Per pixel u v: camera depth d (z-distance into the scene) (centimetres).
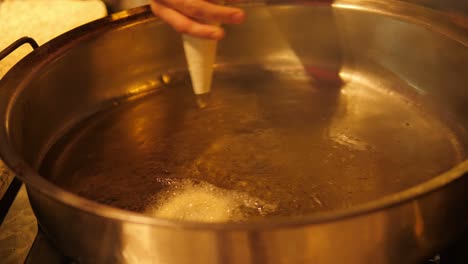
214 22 59
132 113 69
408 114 67
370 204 42
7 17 83
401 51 69
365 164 59
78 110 68
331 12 72
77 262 51
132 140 65
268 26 74
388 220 43
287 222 41
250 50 76
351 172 58
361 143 62
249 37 75
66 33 66
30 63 62
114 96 71
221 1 59
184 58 75
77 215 45
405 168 59
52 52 64
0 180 62
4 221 62
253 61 76
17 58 76
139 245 44
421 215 44
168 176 59
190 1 56
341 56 74
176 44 74
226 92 72
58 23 81
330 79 74
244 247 42
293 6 72
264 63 76
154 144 64
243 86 73
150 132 66
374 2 70
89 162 62
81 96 68
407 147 62
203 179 58
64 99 66
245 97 71
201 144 63
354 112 67
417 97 69
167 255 44
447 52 65
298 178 58
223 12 57
